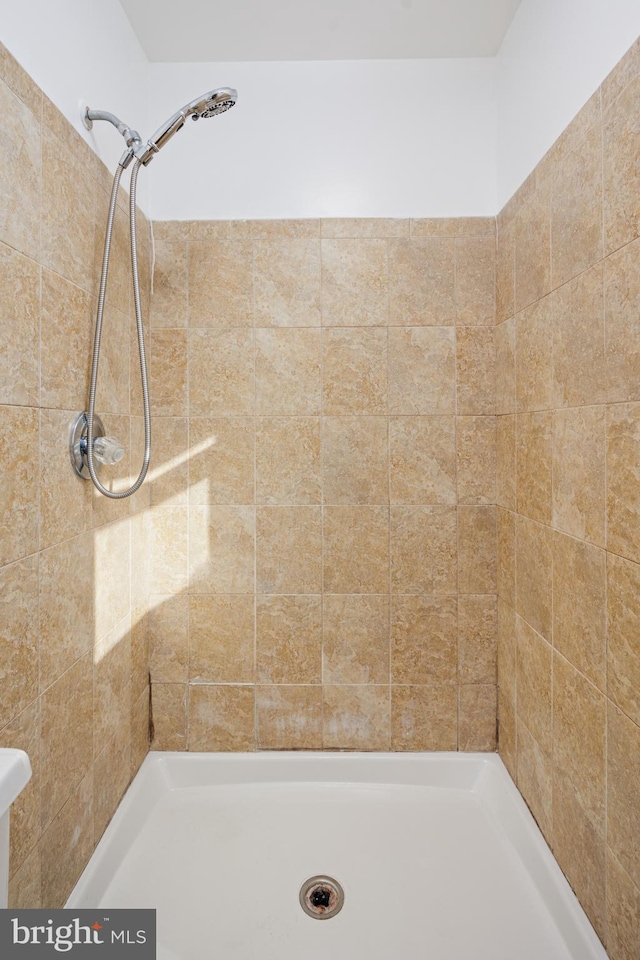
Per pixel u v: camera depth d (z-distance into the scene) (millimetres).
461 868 1354
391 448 1676
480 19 1513
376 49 1625
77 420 1188
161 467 1683
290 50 1626
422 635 1691
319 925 1192
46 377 1058
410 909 1232
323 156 1670
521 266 1472
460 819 1535
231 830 1490
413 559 1684
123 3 1440
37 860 1031
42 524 1047
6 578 924
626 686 983
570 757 1208
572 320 1180
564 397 1223
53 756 1096
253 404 1677
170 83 1664
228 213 1670
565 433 1221
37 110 1019
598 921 1083
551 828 1306
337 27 1532
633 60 942
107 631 1376
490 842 1446
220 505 1687
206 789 1651
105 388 1347
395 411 1671
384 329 1668
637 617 949
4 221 910
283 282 1667
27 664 994
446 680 1694
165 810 1569
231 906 1238
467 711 1696
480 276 1667
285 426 1678
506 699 1619
